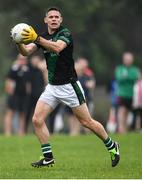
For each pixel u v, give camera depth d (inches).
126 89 1658.5
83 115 884.0
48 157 890.1
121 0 3225.9
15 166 943.7
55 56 866.8
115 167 927.7
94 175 835.4
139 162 1000.2
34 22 3016.7
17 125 1744.6
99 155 1135.0
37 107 882.1
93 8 3063.5
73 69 879.7
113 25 3287.4
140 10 3272.6
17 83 1644.9
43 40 839.1
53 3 2989.7
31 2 2989.7
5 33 3063.5
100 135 894.4
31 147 1264.8
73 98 877.8
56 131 1740.9
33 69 1642.5
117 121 1817.2
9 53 3090.6
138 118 1796.3
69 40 855.1
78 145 1306.6
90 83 1648.6
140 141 1375.5
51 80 878.4
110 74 3203.7
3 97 2977.4
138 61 3245.6
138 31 3395.7
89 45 3142.2
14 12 3053.6
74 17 3004.4
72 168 911.7
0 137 1439.5
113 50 3233.3
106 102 3102.9
